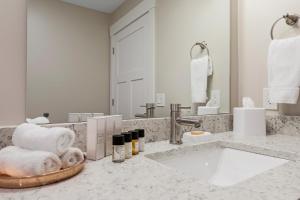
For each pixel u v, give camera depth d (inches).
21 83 28.1
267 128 48.4
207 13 50.8
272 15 47.9
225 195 17.5
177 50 46.5
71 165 22.1
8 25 27.1
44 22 30.6
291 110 45.6
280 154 32.3
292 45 41.2
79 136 30.5
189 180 20.6
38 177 18.7
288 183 20.0
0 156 20.2
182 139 39.4
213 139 40.6
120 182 20.1
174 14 46.4
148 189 18.6
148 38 42.7
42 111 30.2
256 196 17.3
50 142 20.8
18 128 23.4
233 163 37.7
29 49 29.0
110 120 29.0
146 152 31.0
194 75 48.5
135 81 40.3
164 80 44.3
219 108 51.2
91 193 17.8
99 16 36.4
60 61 32.1
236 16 53.1
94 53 35.7
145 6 42.5
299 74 40.1
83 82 34.4
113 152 26.2
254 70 50.6
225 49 52.4
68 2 33.2
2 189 18.5
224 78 52.1
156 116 42.2
